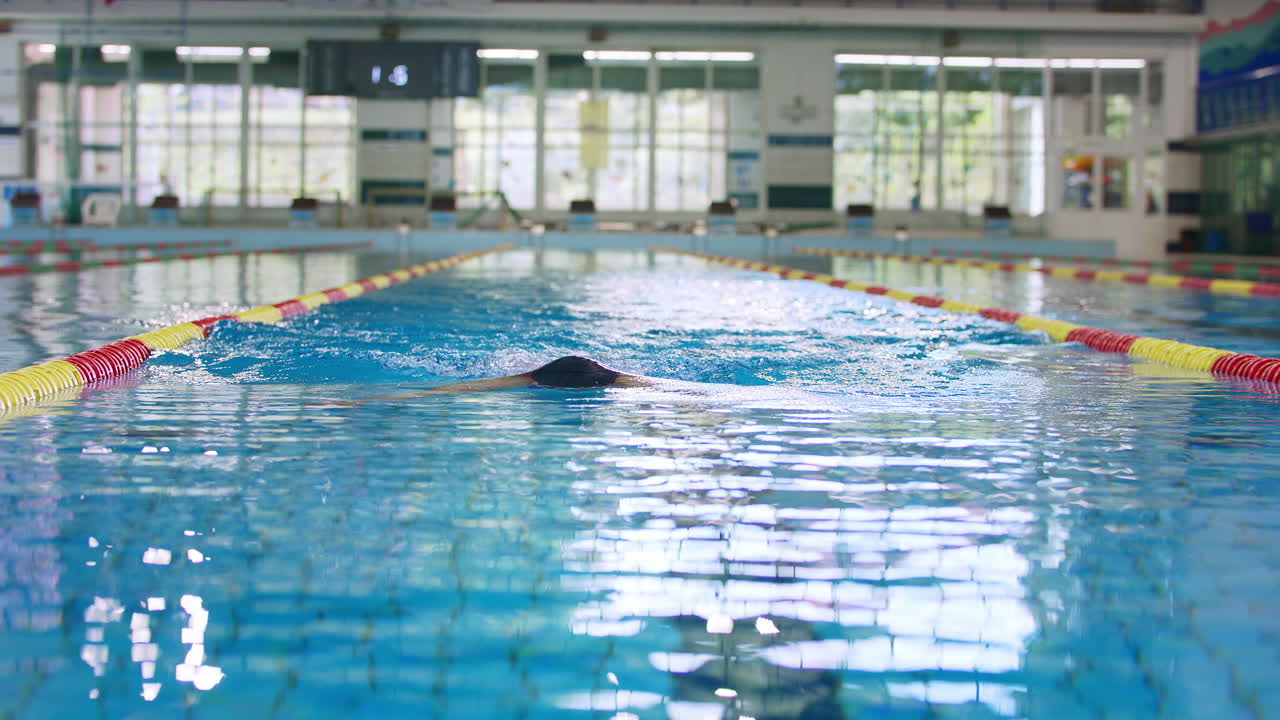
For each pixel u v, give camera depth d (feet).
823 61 67.36
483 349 13.35
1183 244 69.51
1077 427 8.50
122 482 6.39
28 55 66.64
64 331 15.37
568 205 69.62
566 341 14.33
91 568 4.79
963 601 4.47
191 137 68.08
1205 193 69.10
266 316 17.66
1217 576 4.78
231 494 6.12
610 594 4.53
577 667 3.79
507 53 67.51
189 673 3.71
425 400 9.57
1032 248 61.72
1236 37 65.72
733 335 15.40
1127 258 58.95
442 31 65.51
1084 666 3.83
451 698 3.53
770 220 68.69
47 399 9.49
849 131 69.56
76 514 5.66
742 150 69.56
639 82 69.15
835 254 56.59
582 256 50.72
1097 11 67.41
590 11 64.64
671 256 51.47
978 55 67.72
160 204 62.13
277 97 67.87
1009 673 3.76
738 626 4.19
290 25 65.36
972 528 5.55
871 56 68.23
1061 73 69.10
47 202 67.26
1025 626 4.20
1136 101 69.26
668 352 13.17
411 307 20.47
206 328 15.57
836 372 11.63
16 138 66.18
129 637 4.01
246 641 3.99
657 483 6.48
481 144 68.80
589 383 10.42
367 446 7.51
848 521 5.66
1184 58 67.97
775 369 11.77
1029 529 5.52
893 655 3.93
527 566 4.89
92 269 33.60
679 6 64.85
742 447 7.57
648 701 3.53
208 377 11.00
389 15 64.28
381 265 37.91
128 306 19.92
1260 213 64.44
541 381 10.52
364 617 4.24
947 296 26.37
